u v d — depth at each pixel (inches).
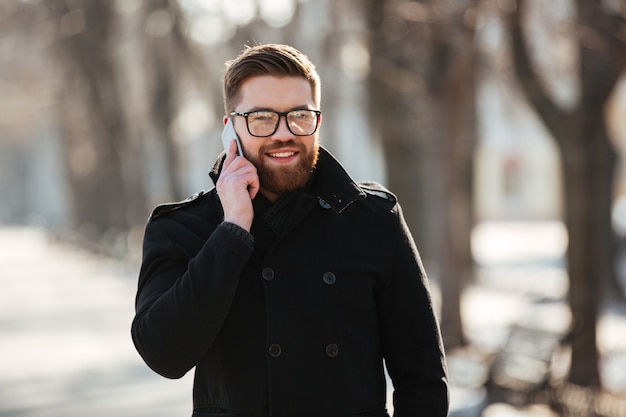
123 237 1450.5
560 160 413.7
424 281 129.7
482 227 2117.4
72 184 1985.7
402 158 708.0
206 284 115.8
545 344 414.0
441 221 562.3
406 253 128.8
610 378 455.2
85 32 1213.1
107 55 1243.8
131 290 1069.1
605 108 403.9
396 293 127.7
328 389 121.0
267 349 120.8
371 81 642.2
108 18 1211.2
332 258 125.2
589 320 403.9
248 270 124.1
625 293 797.9
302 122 123.0
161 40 1087.6
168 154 1170.6
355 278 125.1
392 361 128.6
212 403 124.0
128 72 1317.7
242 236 117.9
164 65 1106.1
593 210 406.0
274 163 123.3
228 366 121.8
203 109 1343.5
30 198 3516.2
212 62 1052.5
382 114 663.8
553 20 413.1
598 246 408.2
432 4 474.9
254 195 122.2
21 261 1599.4
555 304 799.7
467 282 997.2
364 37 569.0
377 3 541.3
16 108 1969.7
